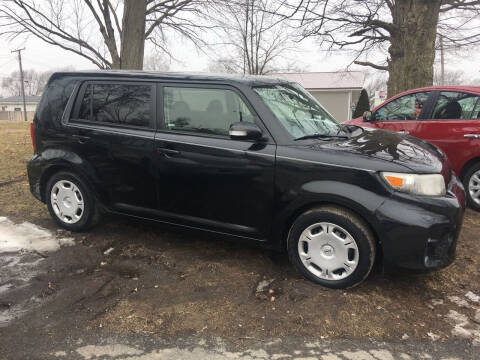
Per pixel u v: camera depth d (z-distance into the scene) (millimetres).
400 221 2807
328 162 3018
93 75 4066
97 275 3395
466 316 2830
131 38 9117
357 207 2906
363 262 2967
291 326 2684
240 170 3285
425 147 3713
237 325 2697
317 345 2504
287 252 3590
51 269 3496
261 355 2414
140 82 3797
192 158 3457
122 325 2697
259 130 3178
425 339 2566
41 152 4289
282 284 3230
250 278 3338
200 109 3512
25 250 3861
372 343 2523
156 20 11609
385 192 2875
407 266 2877
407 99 6066
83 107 4059
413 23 9508
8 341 2531
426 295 3107
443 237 2910
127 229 4422
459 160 5379
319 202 3104
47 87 4309
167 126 3625
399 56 11406
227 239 3523
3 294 3078
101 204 4023
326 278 3145
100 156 3902
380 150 3168
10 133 13391
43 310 2871
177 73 3719
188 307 2908
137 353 2432
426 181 2914
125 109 3838
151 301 2992
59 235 4230
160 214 3740
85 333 2617
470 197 5340
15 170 7105
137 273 3432
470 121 5281
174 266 3561
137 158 3715
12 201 5320
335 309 2873
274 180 3174
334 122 3996
